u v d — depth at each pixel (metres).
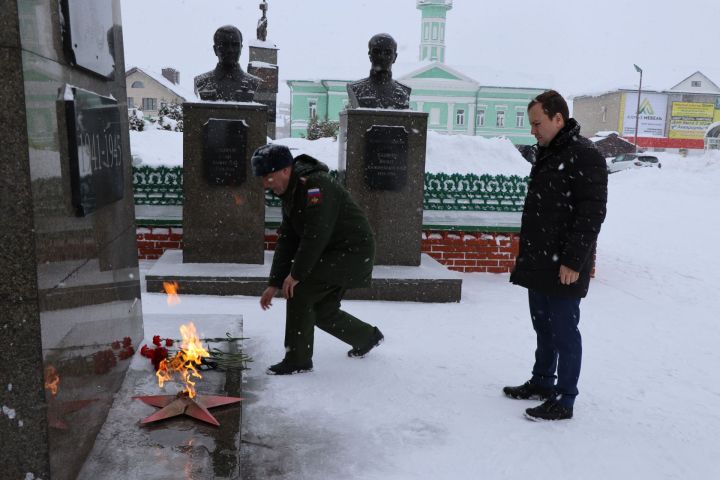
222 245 6.21
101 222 2.98
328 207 3.55
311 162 3.69
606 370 4.38
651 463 3.03
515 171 7.70
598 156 3.20
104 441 2.72
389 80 6.39
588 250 3.21
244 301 5.66
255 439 3.07
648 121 59.19
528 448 3.11
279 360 4.15
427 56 56.41
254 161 3.54
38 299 2.04
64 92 2.39
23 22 1.99
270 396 3.58
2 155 1.96
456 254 7.44
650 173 23.67
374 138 6.22
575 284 3.29
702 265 8.93
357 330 4.16
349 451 2.99
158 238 7.07
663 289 7.31
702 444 3.27
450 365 4.25
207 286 5.79
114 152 3.23
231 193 6.14
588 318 5.83
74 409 2.41
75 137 2.41
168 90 47.62
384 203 6.34
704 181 21.36
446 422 3.36
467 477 2.82
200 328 4.41
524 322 5.44
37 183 2.05
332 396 3.62
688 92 58.69
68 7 2.42
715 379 4.30
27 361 2.05
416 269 6.35
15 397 2.06
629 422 3.49
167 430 2.84
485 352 4.57
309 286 3.80
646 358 4.71
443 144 8.01
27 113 1.98
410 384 3.87
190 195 6.11
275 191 3.66
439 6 55.69
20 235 2.00
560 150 3.29
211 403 3.12
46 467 2.12
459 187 7.38
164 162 7.05
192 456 2.59
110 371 3.10
